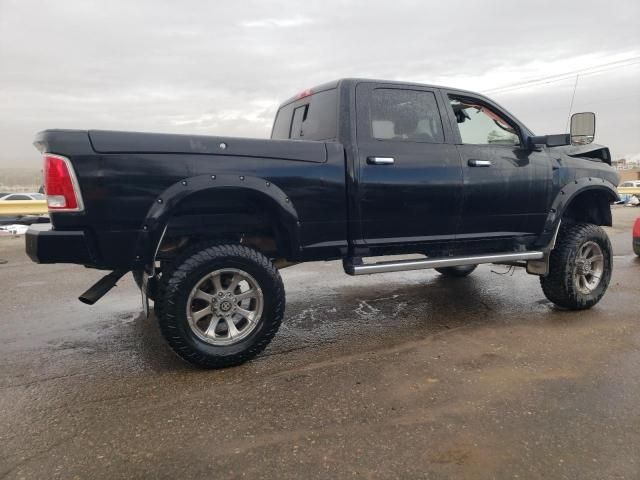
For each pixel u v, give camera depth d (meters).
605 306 4.90
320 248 3.69
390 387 3.08
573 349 3.69
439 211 4.10
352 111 3.79
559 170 4.69
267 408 2.82
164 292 3.17
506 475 2.18
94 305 5.21
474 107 4.48
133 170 3.03
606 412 2.72
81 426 2.64
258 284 3.41
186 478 2.19
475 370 3.32
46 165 2.93
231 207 3.57
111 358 3.63
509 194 4.39
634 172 54.03
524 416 2.69
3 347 3.89
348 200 3.74
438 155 4.05
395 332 4.18
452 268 6.27
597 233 4.69
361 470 2.23
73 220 2.95
